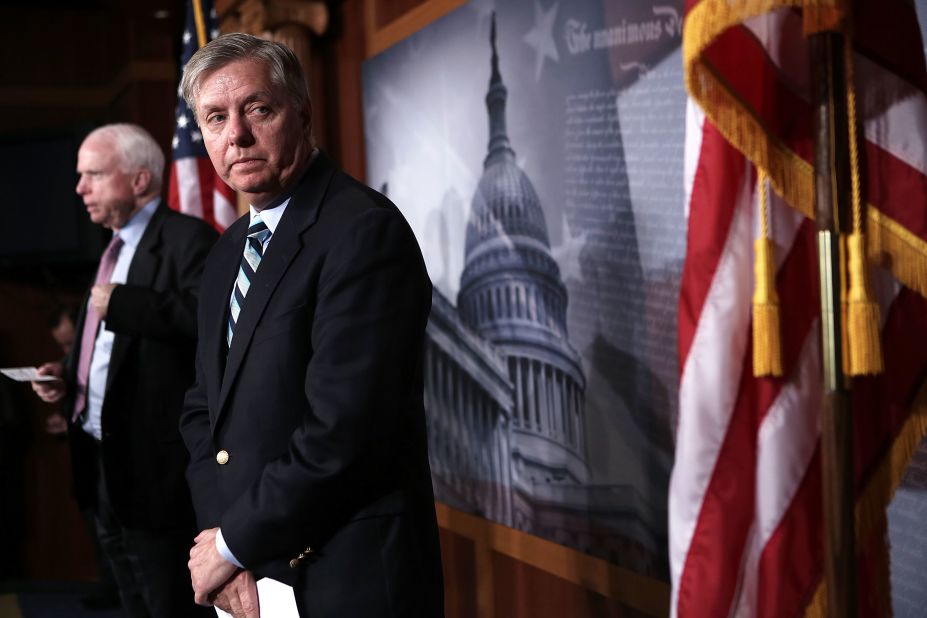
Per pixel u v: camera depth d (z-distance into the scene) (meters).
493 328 3.21
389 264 1.70
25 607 5.43
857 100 1.71
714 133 1.72
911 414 1.71
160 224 3.09
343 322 1.66
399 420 1.68
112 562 3.14
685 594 1.70
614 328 2.63
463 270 3.38
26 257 6.85
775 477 1.67
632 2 2.51
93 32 7.34
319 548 1.73
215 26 4.61
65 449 6.95
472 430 3.38
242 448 1.76
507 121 3.08
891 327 1.72
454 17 3.37
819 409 1.70
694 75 1.63
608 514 2.67
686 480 1.71
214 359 1.91
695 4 1.62
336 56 4.41
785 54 1.72
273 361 1.74
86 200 3.12
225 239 2.05
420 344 1.74
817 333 1.71
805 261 1.72
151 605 2.94
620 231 2.60
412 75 3.70
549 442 2.93
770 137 1.68
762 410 1.69
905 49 1.72
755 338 1.65
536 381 2.97
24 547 6.84
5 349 7.02
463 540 3.51
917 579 1.91
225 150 1.80
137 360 2.91
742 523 1.68
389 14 3.93
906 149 1.70
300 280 1.75
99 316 3.09
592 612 2.77
